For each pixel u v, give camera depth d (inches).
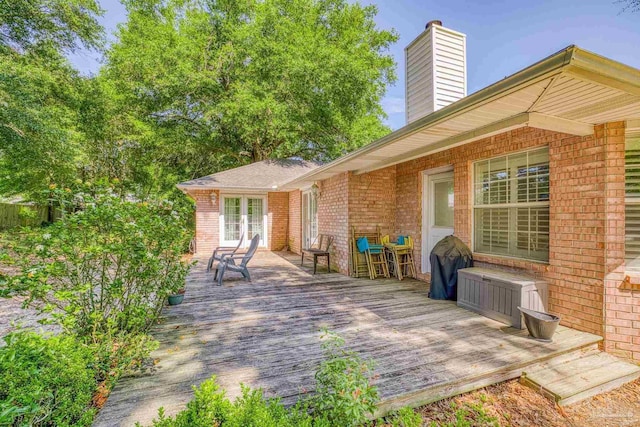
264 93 470.9
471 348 118.3
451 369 102.6
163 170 598.5
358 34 594.2
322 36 568.1
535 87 85.8
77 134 337.4
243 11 554.3
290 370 103.3
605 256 124.1
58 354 81.4
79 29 313.9
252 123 486.6
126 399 86.7
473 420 87.7
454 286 186.4
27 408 58.2
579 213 133.0
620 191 122.3
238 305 179.8
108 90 438.6
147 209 138.8
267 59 468.4
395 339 127.7
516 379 107.4
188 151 610.9
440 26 201.3
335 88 461.4
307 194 382.3
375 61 556.4
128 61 463.5
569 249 137.1
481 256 182.1
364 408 69.1
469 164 192.5
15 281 93.7
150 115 529.3
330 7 605.6
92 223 117.3
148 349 108.4
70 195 124.0
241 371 102.7
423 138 147.8
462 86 207.5
